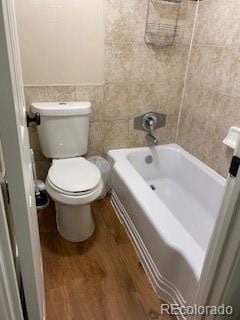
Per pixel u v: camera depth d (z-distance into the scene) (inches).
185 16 73.8
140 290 53.9
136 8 68.8
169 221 54.1
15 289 23.1
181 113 87.5
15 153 21.2
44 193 78.7
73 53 68.7
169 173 91.9
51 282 54.7
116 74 75.3
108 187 83.6
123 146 87.3
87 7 64.9
